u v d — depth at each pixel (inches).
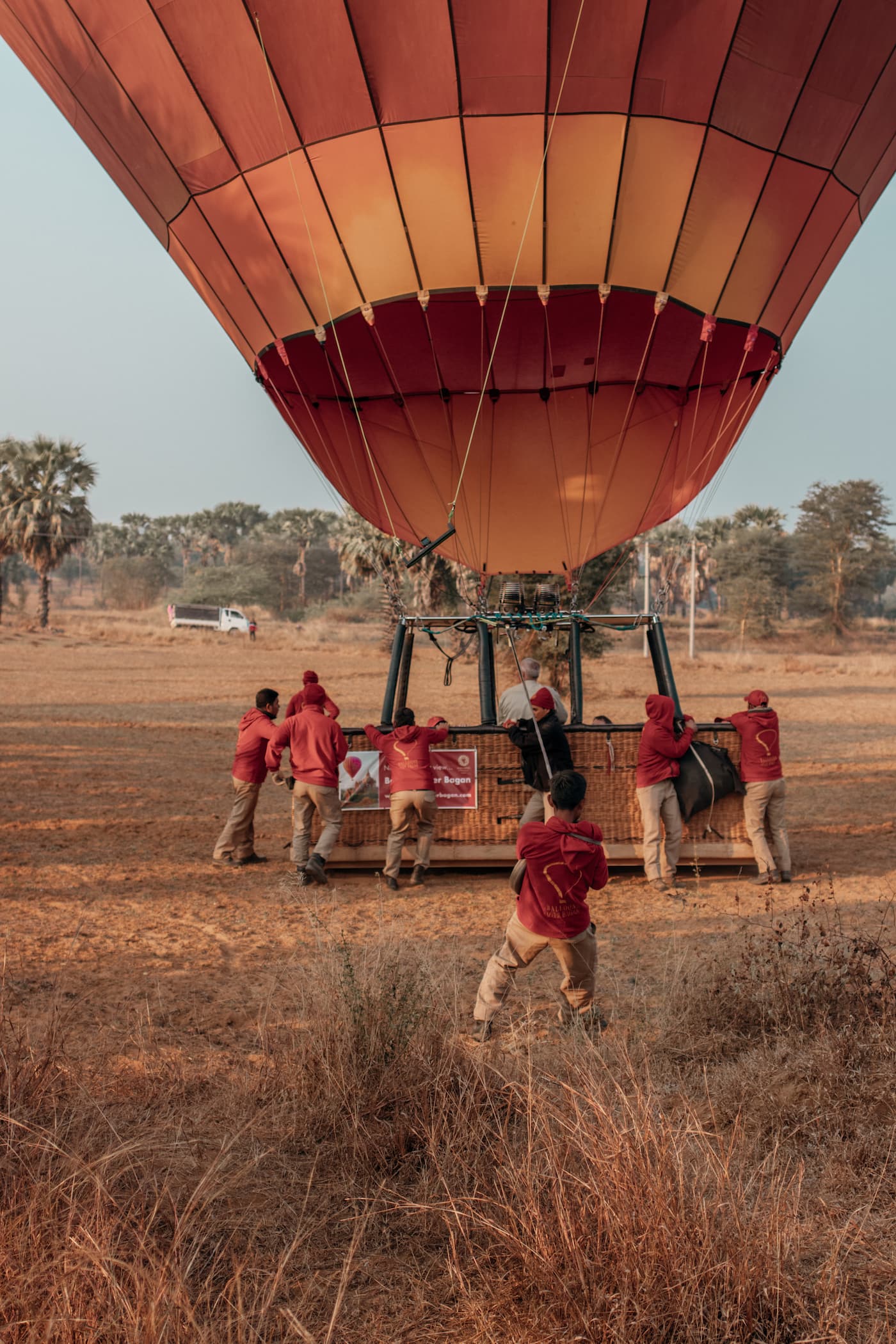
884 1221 134.8
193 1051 195.5
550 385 411.2
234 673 1402.6
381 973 204.4
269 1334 115.9
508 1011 216.2
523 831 192.9
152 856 385.7
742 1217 127.6
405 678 411.5
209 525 5689.0
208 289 400.2
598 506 433.7
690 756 346.3
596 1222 126.7
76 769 607.8
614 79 324.8
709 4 316.5
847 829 440.5
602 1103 147.1
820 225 367.6
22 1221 121.9
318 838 360.2
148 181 380.5
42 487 2377.0
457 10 316.2
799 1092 165.5
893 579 4010.8
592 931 197.6
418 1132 157.4
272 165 352.5
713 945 262.5
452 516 415.8
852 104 343.0
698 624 3181.6
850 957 209.3
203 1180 132.4
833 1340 112.0
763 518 3558.1
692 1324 114.7
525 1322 117.4
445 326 381.1
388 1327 118.6
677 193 342.3
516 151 334.3
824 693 1222.3
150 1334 104.9
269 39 330.6
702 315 365.7
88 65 360.5
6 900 315.9
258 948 268.2
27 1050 174.1
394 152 338.0
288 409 423.2
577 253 347.9
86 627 2529.5
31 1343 105.6
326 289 367.2
